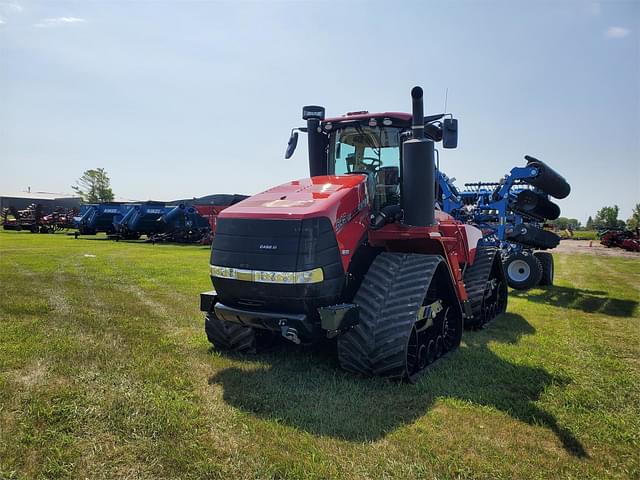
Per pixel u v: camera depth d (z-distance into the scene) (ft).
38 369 14.01
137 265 42.27
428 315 15.33
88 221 89.40
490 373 14.78
